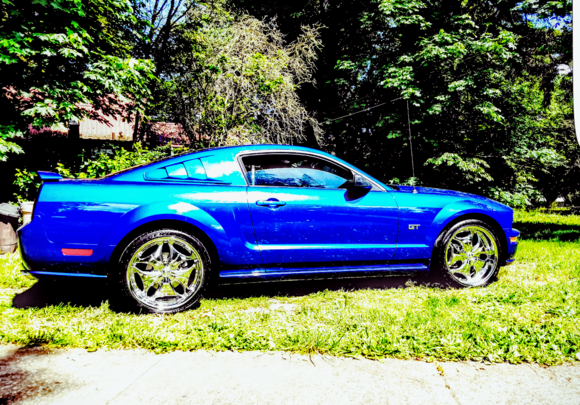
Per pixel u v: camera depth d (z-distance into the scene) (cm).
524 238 720
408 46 1085
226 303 322
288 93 1051
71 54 704
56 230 271
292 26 1354
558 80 1362
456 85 930
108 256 277
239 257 308
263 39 1044
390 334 243
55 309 291
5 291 340
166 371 203
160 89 1041
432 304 303
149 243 285
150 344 231
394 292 354
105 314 286
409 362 215
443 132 1068
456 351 222
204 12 1075
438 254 353
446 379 197
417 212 346
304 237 320
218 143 992
